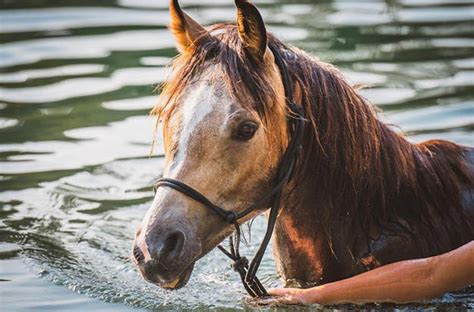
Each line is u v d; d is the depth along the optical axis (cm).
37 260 890
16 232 951
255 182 671
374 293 714
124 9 1725
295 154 693
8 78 1380
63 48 1510
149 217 635
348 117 710
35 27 1616
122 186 1069
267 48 671
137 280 849
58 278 852
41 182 1072
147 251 620
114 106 1283
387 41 1533
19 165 1115
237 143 650
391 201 744
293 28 1598
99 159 1134
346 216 728
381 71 1390
